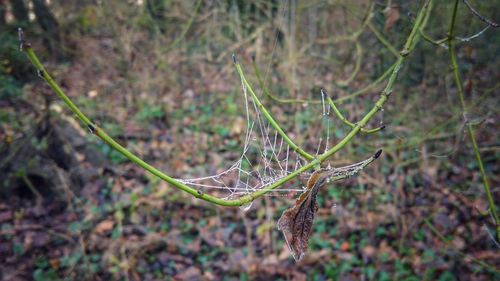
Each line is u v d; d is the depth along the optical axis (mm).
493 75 5383
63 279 4199
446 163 5445
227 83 7418
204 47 8039
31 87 5945
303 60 6719
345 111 6000
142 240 4613
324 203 5023
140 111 6836
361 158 5285
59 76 7098
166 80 7371
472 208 4902
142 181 5453
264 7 7664
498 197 5039
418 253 4426
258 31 6965
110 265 4320
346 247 4516
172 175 5543
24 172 5004
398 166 4996
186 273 4340
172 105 7047
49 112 5344
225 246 4629
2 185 5016
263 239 4602
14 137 5207
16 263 4348
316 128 5891
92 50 7750
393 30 5043
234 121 6449
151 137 6324
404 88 6031
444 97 5688
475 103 3889
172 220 4914
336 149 1758
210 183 5395
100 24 7883
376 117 5895
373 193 4977
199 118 6738
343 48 6859
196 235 4777
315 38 6965
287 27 6750
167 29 8117
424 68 5766
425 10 2562
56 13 7773
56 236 4625
